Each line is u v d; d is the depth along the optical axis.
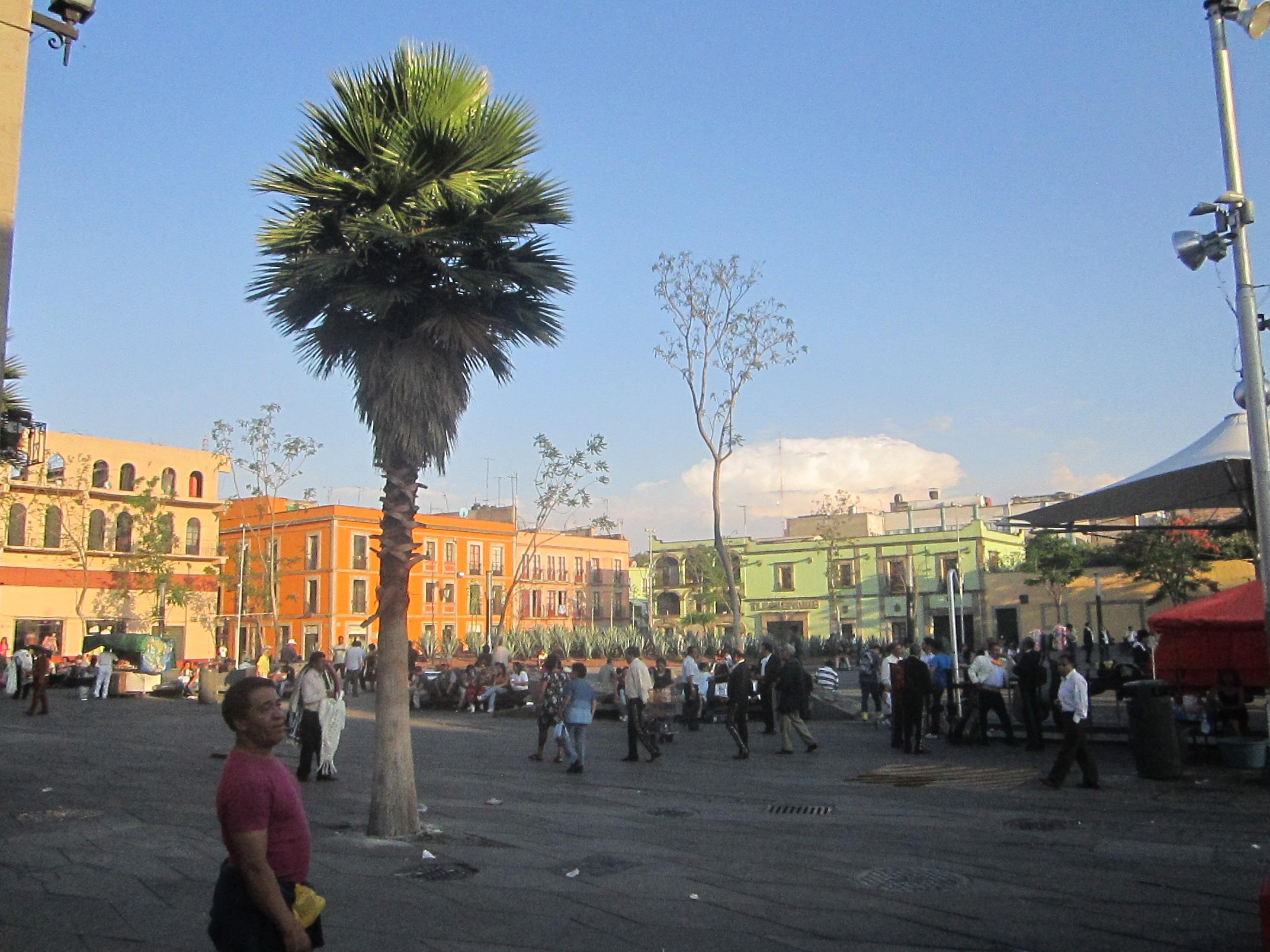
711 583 68.69
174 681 29.88
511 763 14.84
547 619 73.06
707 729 20.78
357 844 8.55
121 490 45.69
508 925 6.34
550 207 9.73
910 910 6.69
